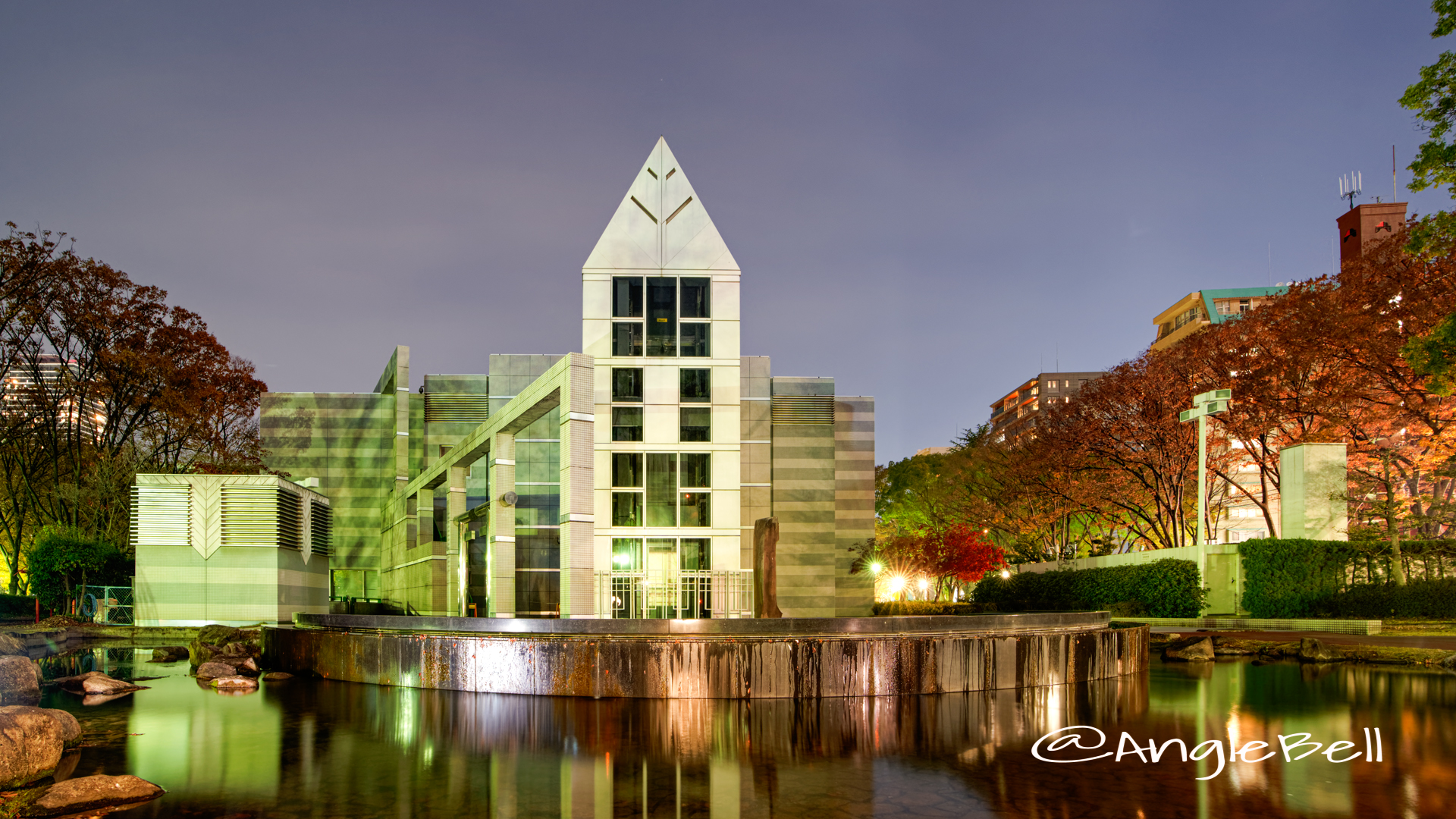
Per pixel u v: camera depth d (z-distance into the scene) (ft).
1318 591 94.79
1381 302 104.94
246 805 24.91
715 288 140.05
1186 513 152.87
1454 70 67.56
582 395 77.41
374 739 33.96
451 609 112.57
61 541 102.37
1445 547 94.58
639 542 135.13
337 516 164.04
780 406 163.53
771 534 63.67
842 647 44.37
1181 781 27.50
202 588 93.45
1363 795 25.86
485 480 156.97
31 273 120.47
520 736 34.42
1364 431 122.01
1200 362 133.18
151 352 132.16
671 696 43.70
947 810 24.35
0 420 124.67
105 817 23.94
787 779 27.78
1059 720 37.91
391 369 175.83
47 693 48.11
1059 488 167.63
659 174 142.61
